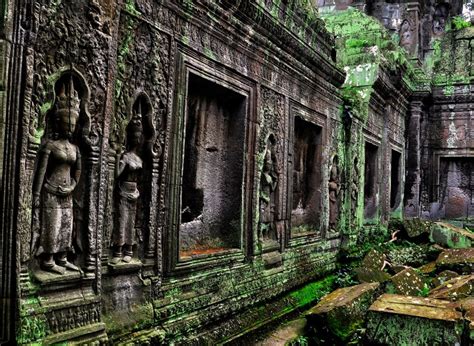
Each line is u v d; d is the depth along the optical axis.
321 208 8.38
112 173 3.95
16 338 3.05
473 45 15.16
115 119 3.98
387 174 12.50
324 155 8.48
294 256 7.24
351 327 5.74
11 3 3.03
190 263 4.82
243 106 5.88
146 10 4.23
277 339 5.54
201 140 5.48
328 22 11.38
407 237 12.23
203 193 5.53
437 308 5.32
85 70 3.59
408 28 15.53
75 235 3.62
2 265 3.03
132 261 4.15
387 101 12.32
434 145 15.45
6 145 3.03
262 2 6.04
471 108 14.95
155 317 4.29
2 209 3.02
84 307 3.55
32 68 3.16
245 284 5.77
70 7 3.45
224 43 5.41
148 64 4.29
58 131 3.47
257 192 6.11
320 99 8.29
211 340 4.85
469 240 11.27
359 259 9.38
